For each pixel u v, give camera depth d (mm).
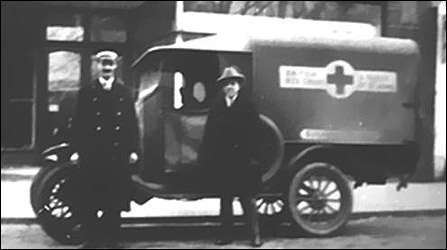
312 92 11242
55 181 10273
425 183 16109
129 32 16438
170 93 10578
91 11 16938
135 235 11039
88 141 9977
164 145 10508
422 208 12969
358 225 12039
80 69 17281
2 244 10281
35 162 17047
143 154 10445
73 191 10273
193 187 10500
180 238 10898
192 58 10688
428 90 16594
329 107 11281
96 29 17078
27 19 17219
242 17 15836
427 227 11914
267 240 10797
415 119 11695
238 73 10672
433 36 16844
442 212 12867
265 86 11070
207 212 12562
